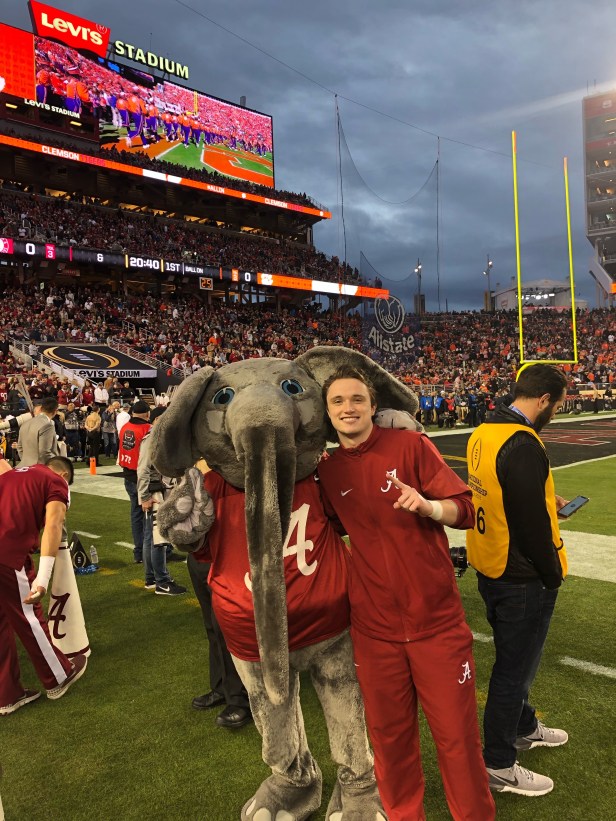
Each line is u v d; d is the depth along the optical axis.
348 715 2.21
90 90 38.38
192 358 29.95
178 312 37.59
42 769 2.79
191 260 37.75
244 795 2.55
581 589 5.00
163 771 2.73
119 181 39.41
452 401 23.78
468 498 1.94
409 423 2.20
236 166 45.41
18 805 2.54
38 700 3.46
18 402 17.02
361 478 1.97
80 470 13.64
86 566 5.97
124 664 3.88
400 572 1.93
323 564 2.11
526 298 98.12
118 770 2.75
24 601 3.28
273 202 44.94
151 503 5.13
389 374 2.40
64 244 31.72
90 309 33.31
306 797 2.40
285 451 1.94
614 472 11.27
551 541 2.22
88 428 14.92
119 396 21.27
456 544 6.89
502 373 37.72
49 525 3.34
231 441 2.10
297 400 2.16
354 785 2.25
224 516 2.15
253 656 2.14
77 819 2.44
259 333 39.81
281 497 1.93
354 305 46.78
